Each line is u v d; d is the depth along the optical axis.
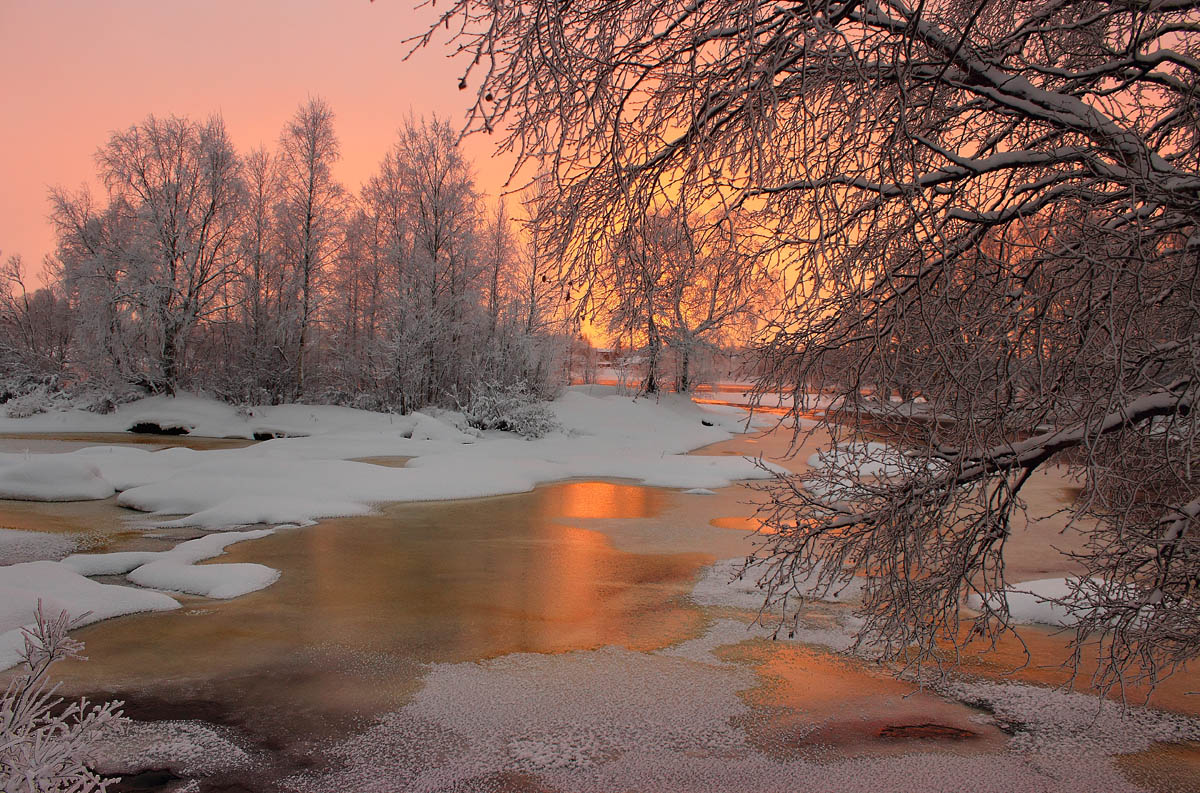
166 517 16.48
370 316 42.69
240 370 37.66
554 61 3.29
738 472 24.64
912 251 4.06
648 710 7.65
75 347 37.47
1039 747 6.97
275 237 40.12
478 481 21.47
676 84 4.00
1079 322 4.00
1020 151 4.18
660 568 13.17
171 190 36.66
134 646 9.14
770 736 7.12
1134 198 3.48
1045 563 13.48
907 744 7.01
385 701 7.79
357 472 20.70
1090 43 4.66
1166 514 4.82
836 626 10.19
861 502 5.26
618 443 31.42
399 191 40.97
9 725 3.56
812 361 4.81
